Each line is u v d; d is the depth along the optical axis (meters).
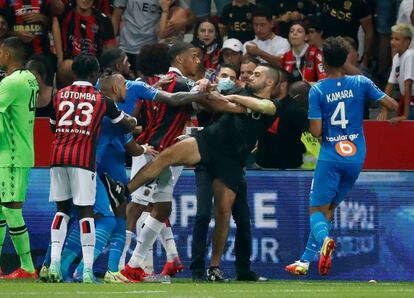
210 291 27.00
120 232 30.86
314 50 41.62
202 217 32.22
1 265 34.94
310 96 30.89
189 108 31.86
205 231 32.41
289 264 35.44
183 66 32.00
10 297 24.62
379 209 35.81
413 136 36.41
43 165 35.38
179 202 35.22
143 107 31.64
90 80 29.61
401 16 43.84
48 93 36.91
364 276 35.69
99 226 30.14
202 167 32.41
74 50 41.75
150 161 30.78
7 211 32.22
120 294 25.53
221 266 35.09
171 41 44.06
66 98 29.36
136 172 32.09
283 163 35.53
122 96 30.61
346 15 44.19
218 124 31.36
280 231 35.47
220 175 31.39
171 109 31.56
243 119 31.31
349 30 44.38
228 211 31.61
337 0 44.16
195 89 30.98
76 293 25.66
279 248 35.44
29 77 31.73
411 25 43.28
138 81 31.06
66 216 29.69
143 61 33.00
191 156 30.98
